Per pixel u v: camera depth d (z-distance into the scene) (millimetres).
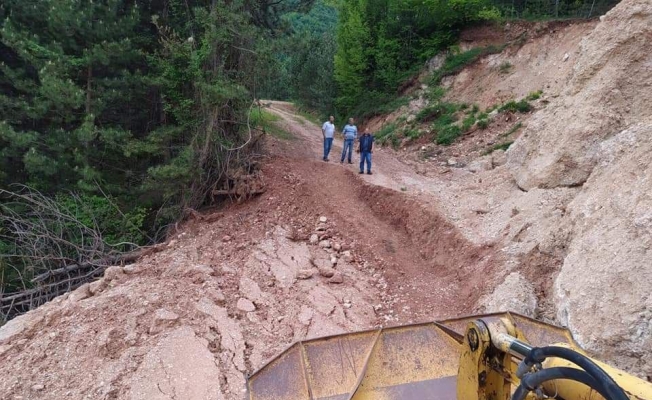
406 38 25688
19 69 14742
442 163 17094
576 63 11164
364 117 26000
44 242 12523
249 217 12344
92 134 13297
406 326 5328
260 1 15891
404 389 4707
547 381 2594
